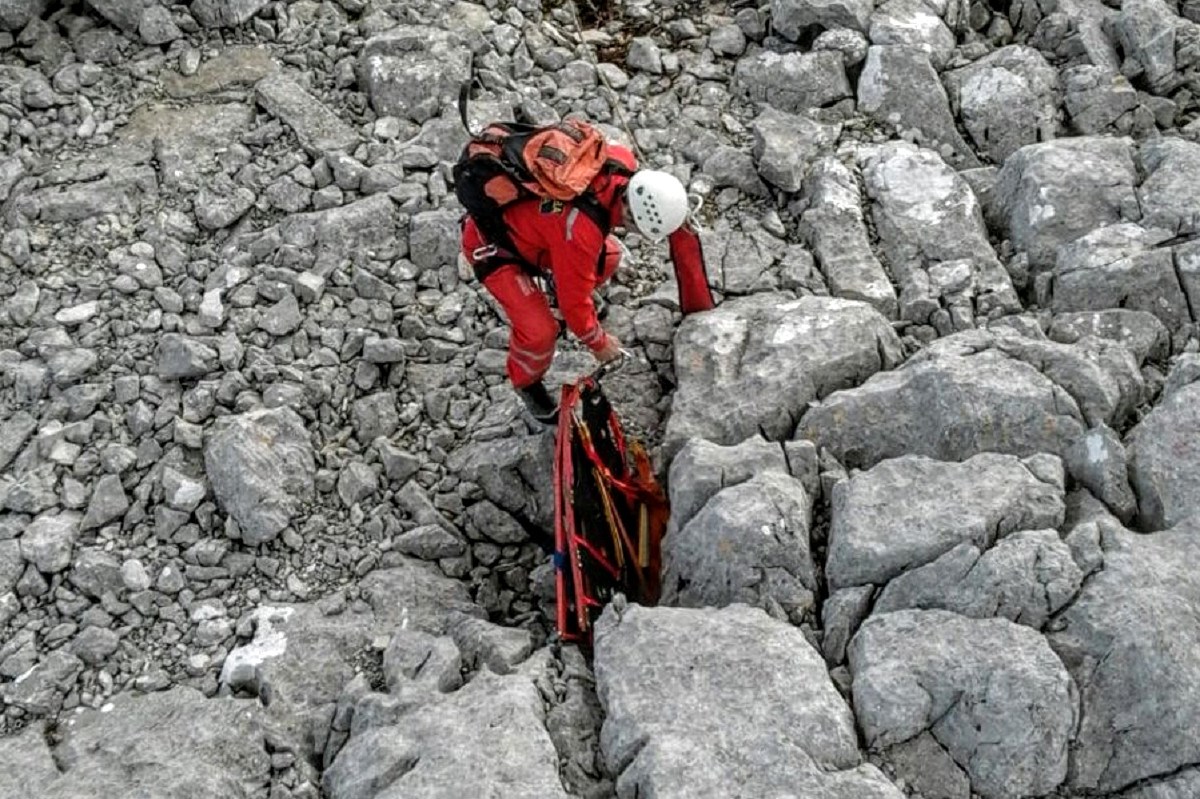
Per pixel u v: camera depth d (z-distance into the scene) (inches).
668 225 186.2
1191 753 161.8
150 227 246.1
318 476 215.0
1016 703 163.5
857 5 269.1
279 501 208.5
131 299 236.7
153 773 174.6
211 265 242.2
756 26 280.5
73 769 177.2
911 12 271.3
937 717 167.0
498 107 263.1
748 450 196.5
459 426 224.8
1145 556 175.2
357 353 230.5
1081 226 229.1
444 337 233.9
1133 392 201.8
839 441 201.0
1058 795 164.6
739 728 164.9
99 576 202.8
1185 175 229.5
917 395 199.5
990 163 255.8
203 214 246.1
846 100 262.1
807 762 161.3
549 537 212.2
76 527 208.4
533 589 208.8
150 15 272.8
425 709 175.2
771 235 242.5
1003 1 282.0
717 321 219.1
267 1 279.7
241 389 223.0
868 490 187.3
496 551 213.5
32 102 263.1
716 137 260.1
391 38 268.5
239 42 276.8
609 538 200.1
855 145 252.7
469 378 229.9
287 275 236.5
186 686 191.8
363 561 206.5
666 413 221.1
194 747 179.3
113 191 249.4
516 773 164.9
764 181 250.2
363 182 250.4
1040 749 163.0
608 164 188.4
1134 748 163.8
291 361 228.4
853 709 170.2
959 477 187.0
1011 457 189.2
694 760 161.5
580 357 228.4
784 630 176.2
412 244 241.9
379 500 215.5
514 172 185.9
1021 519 181.5
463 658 189.0
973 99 258.2
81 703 190.9
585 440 197.9
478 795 162.2
